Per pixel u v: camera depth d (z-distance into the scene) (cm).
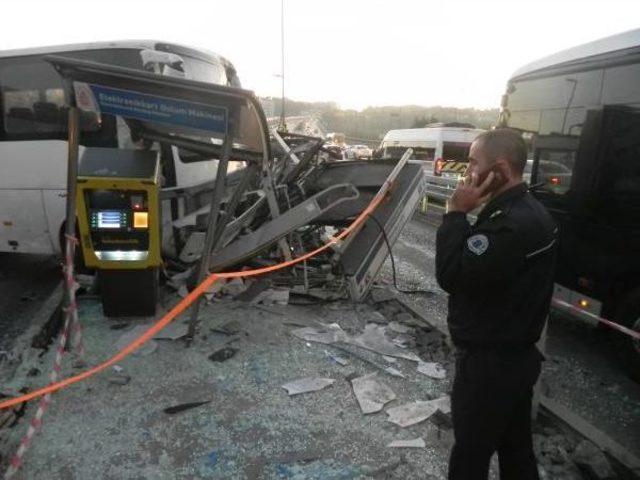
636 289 425
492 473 280
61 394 337
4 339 467
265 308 494
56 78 579
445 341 448
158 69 484
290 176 668
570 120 503
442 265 195
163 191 543
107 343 412
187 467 275
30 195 598
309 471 276
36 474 267
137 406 328
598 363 468
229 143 384
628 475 284
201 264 409
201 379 362
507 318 192
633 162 428
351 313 512
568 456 298
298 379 369
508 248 183
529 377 199
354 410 334
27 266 716
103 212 425
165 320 328
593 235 468
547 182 536
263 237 498
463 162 1686
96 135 568
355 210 604
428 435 311
